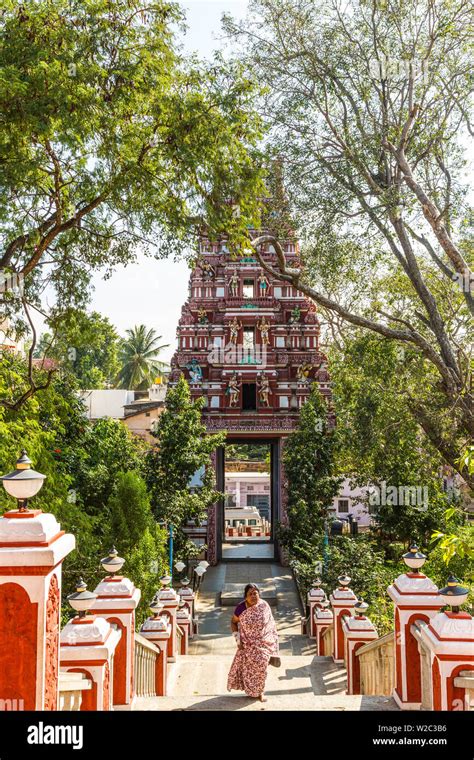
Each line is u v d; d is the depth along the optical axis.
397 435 21.17
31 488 4.05
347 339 25.94
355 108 18.17
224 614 22.70
